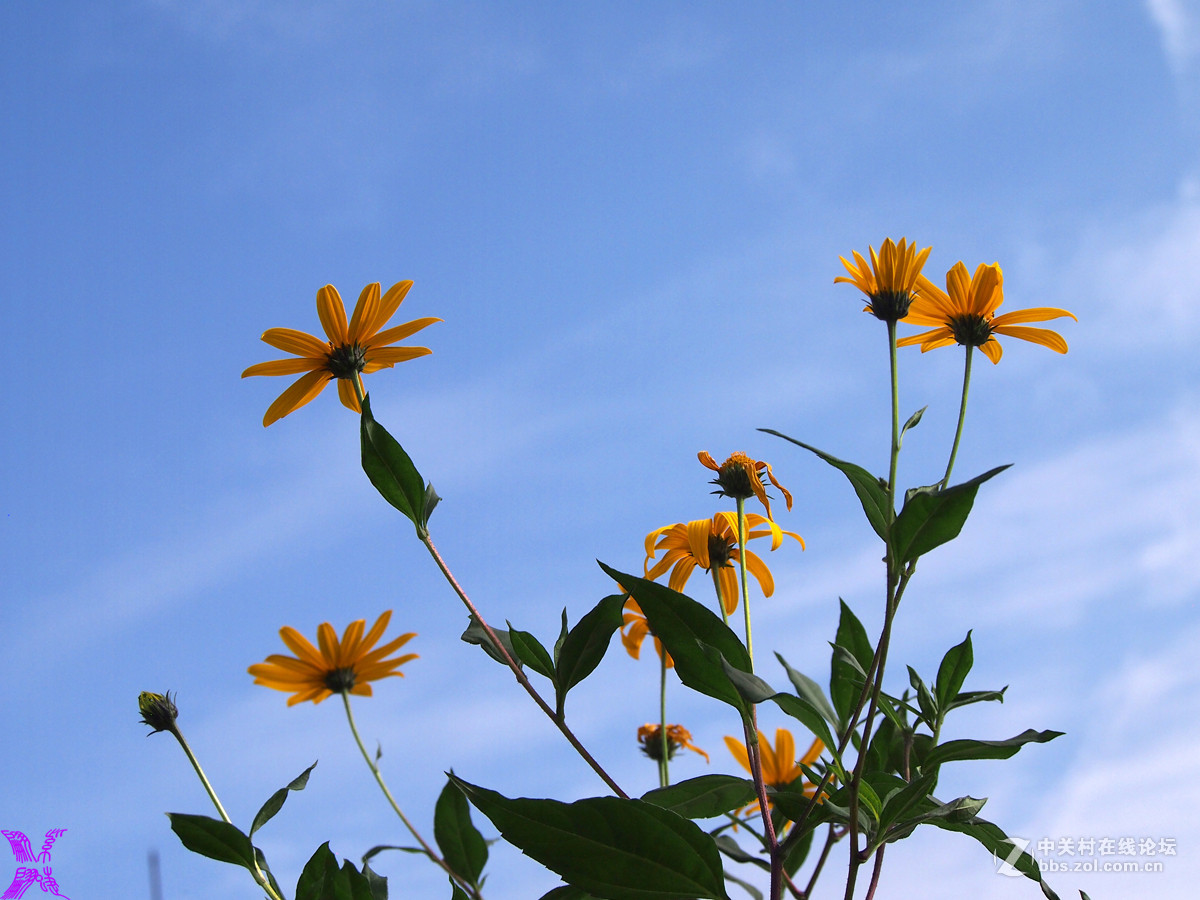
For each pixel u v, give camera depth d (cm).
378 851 105
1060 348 101
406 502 94
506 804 89
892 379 94
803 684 94
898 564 88
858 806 91
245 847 94
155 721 103
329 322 100
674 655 91
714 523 104
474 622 94
